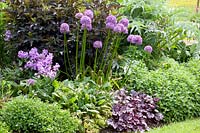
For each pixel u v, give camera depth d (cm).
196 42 589
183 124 417
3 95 390
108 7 475
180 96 445
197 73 504
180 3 713
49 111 354
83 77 437
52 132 342
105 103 403
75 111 381
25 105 352
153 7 575
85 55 474
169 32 570
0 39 504
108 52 477
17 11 465
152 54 551
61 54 457
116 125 389
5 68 460
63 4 470
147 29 550
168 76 475
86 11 438
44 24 466
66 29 434
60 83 414
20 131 343
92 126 375
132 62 496
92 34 461
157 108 431
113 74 478
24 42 461
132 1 576
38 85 404
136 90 455
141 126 398
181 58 587
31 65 431
